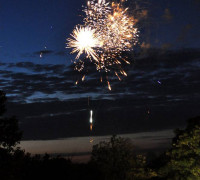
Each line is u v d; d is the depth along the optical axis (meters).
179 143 30.59
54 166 30.88
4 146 24.72
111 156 36.12
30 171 28.78
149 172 34.47
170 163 31.89
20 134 25.19
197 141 29.78
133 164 36.09
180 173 31.50
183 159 29.95
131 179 35.44
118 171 35.72
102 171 34.78
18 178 25.64
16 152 25.08
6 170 24.28
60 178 31.03
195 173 29.25
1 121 24.84
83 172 33.12
